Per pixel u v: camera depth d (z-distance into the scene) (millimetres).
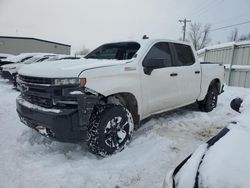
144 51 3834
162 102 4148
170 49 4426
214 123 4883
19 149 3395
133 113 3691
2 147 3465
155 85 3924
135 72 3545
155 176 2781
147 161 3109
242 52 10945
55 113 2812
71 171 2793
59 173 2748
